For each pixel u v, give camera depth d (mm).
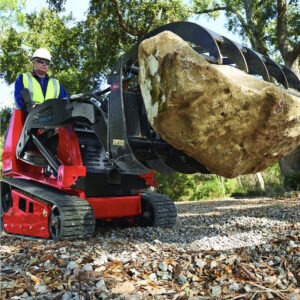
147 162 4676
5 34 25547
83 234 5438
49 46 25203
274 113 3445
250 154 3760
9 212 6668
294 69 19469
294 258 3365
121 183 6355
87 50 23328
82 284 3115
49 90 6883
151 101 3375
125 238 5598
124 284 3113
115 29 21625
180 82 3129
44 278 3344
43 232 5785
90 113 5117
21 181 6691
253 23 20656
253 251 3668
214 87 3174
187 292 2836
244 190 19422
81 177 5805
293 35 22844
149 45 3320
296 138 3912
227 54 4016
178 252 4176
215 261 3395
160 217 6418
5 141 7004
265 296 2713
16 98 6730
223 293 2816
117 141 4363
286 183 17266
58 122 5602
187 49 3156
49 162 6027
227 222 6816
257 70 4180
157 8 20453
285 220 6645
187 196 19031
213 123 3342
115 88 4406
